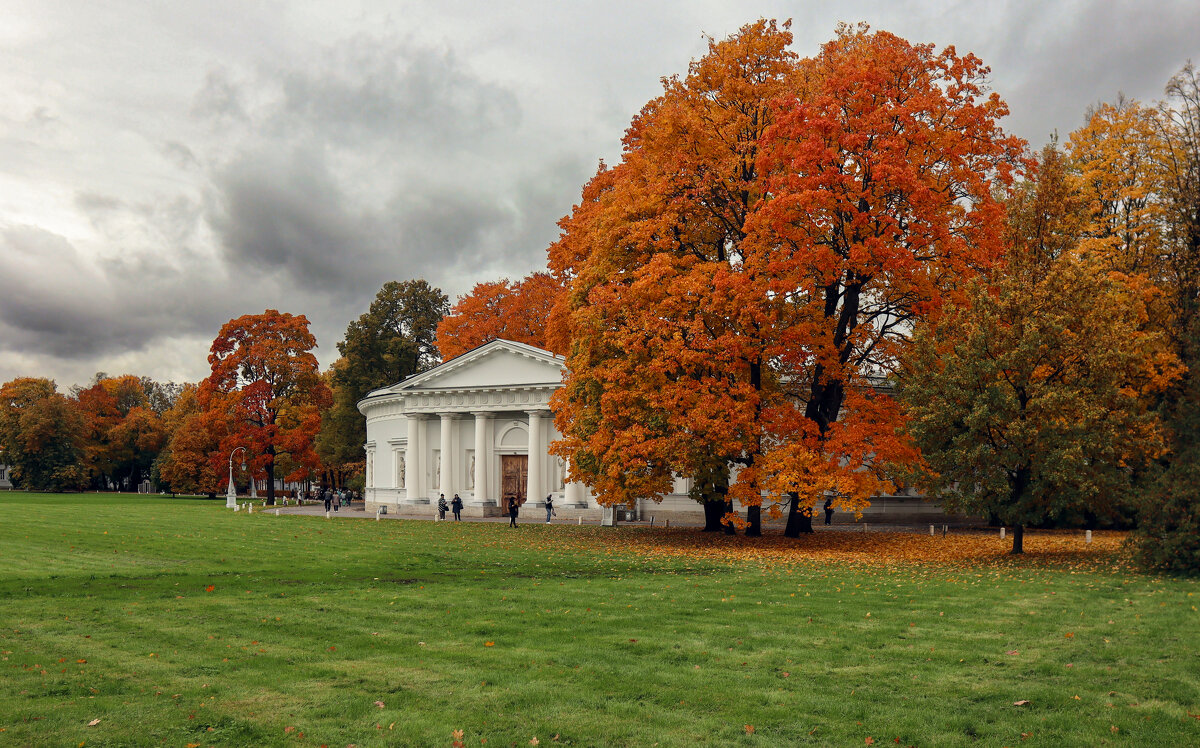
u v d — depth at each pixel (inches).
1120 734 414.9
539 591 871.1
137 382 6589.6
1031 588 887.7
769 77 1557.6
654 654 577.9
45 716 439.8
